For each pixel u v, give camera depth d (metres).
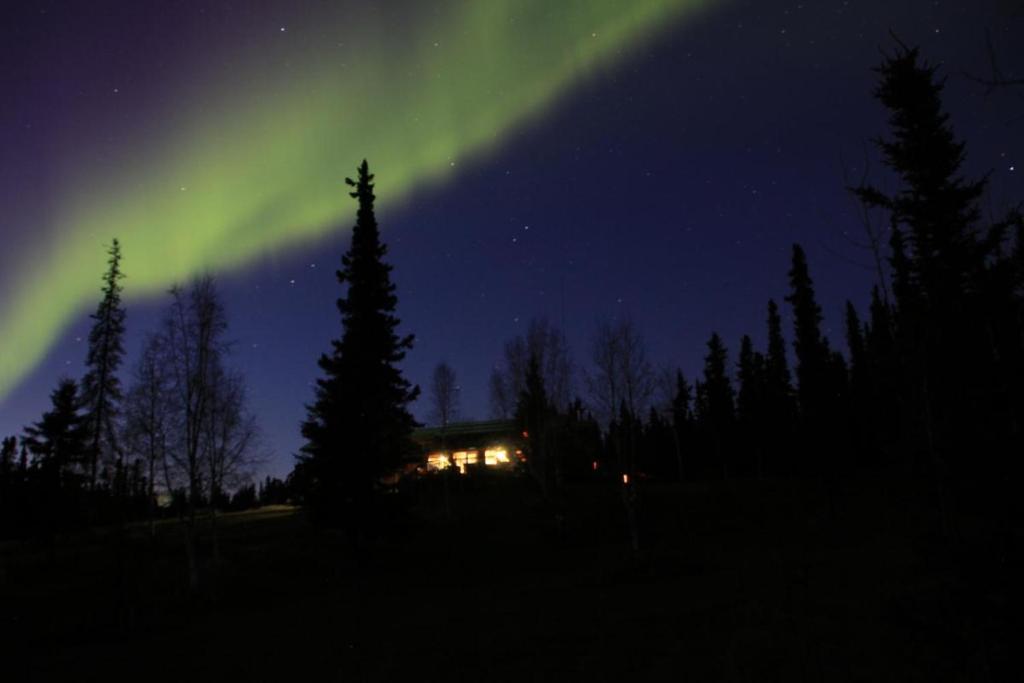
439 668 12.81
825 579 17.30
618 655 12.51
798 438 44.28
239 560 34.28
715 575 22.55
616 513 44.03
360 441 30.05
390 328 33.34
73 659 18.08
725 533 36.56
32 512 40.03
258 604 26.86
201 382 30.05
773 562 23.27
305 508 30.39
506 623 16.95
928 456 13.84
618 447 35.81
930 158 17.70
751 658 11.11
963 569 7.05
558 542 37.16
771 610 14.49
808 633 12.03
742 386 64.12
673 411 56.22
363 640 16.36
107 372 37.97
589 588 22.94
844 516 34.94
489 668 12.48
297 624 20.45
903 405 14.05
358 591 27.19
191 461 29.17
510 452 52.84
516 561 33.38
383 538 30.73
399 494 31.16
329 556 34.66
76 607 26.75
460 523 42.75
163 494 31.05
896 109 19.11
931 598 8.38
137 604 25.98
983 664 6.65
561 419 45.66
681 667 11.23
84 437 38.56
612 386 36.03
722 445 63.81
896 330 12.27
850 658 10.02
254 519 48.25
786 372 58.09
